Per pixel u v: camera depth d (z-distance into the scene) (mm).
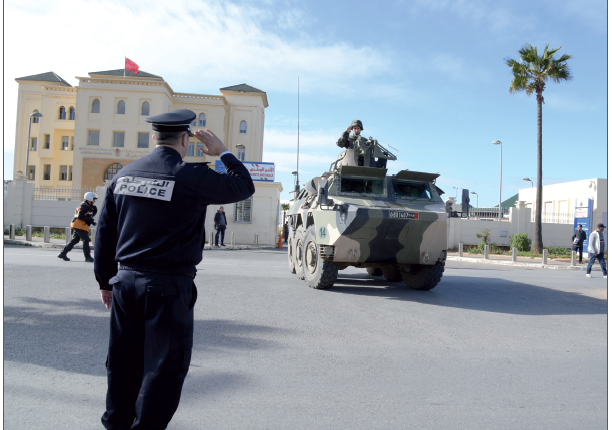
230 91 48219
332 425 3105
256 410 3328
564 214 30672
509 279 12648
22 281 8539
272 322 6148
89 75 42969
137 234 2311
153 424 2209
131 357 2334
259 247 25141
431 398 3646
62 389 3592
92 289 7930
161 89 42031
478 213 41812
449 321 6609
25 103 50906
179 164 2432
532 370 4441
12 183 24344
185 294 2334
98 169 41781
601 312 7695
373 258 8844
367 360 4629
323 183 8570
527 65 24938
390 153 10430
